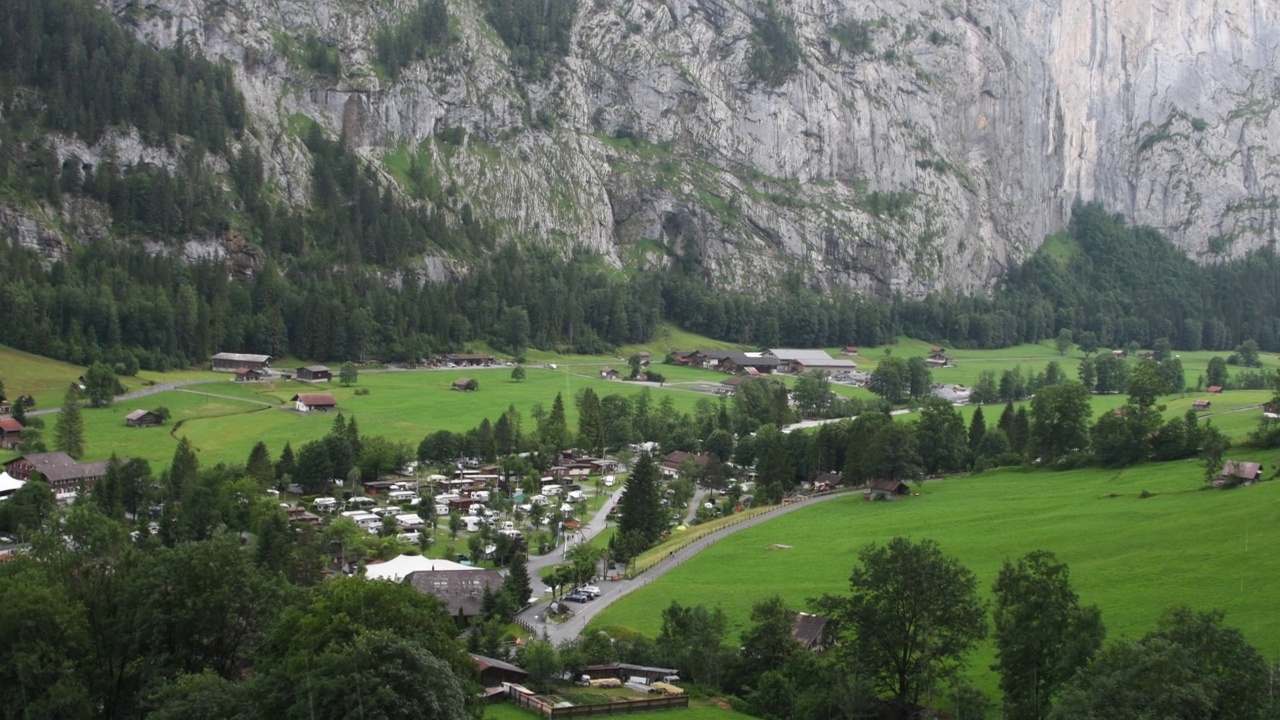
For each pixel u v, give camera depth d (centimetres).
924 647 10206
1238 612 10656
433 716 8400
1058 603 9488
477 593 13575
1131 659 7912
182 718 8738
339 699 8288
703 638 11169
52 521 13350
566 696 10294
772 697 10181
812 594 13100
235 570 10569
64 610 9844
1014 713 9106
